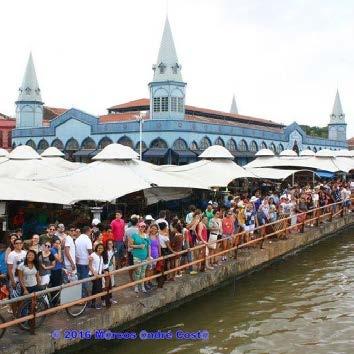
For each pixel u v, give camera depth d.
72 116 50.69
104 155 20.92
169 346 11.72
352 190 32.88
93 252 12.02
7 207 18.86
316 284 17.23
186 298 14.66
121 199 22.33
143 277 13.33
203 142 47.56
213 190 24.84
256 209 22.64
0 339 9.84
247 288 16.72
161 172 22.27
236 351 11.53
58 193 16.84
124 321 12.20
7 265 10.67
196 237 15.97
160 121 45.09
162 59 48.97
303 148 65.94
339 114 84.62
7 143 67.19
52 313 11.28
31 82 59.00
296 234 23.27
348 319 13.66
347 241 25.42
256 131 55.38
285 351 11.55
